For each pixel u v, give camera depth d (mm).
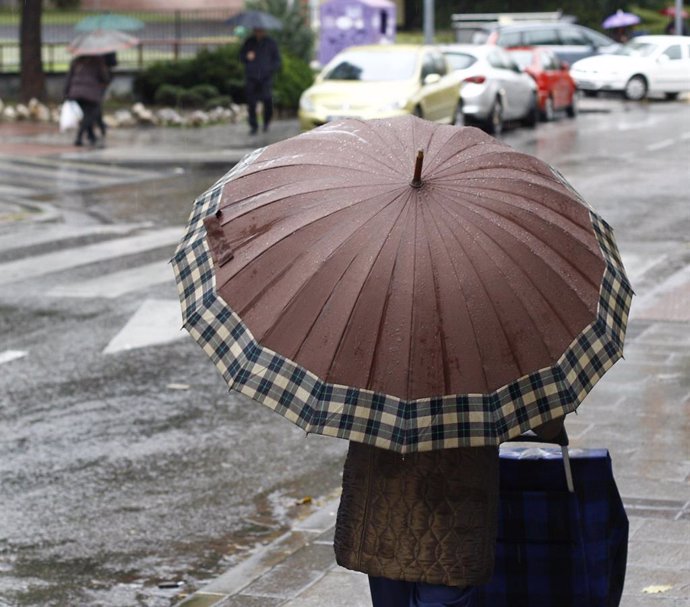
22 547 8031
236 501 8820
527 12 73875
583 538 4820
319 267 3930
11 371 11906
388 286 3871
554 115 38219
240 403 11062
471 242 3953
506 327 3879
